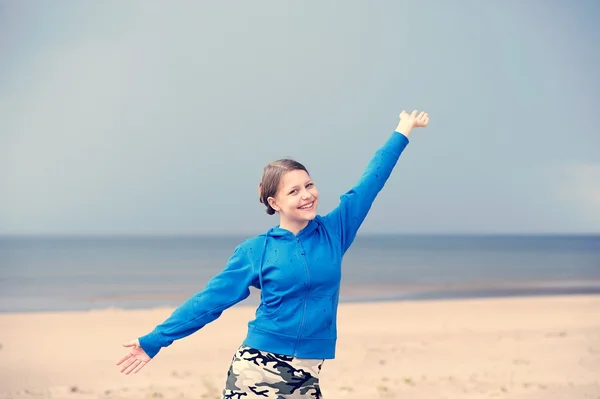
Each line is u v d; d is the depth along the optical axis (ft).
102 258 146.82
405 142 11.71
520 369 24.94
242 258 10.23
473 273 96.68
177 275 91.20
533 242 317.22
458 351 28.68
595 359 26.94
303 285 9.93
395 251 191.42
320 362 10.18
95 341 32.76
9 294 63.82
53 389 22.07
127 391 21.76
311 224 10.46
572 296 58.70
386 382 22.75
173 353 28.60
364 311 44.34
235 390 10.11
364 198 11.06
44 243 285.23
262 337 10.02
